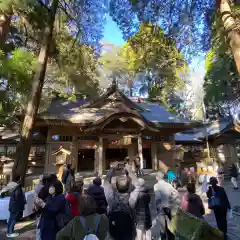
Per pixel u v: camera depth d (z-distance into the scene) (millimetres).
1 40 10898
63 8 14266
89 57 17500
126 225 3137
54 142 20047
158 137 22250
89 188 4449
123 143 19500
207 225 3369
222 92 18484
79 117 20828
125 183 3553
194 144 28797
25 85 9594
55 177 4828
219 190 5105
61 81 17203
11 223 5879
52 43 13938
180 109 34875
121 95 23219
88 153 25109
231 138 21344
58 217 3490
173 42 12422
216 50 11617
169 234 4637
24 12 11742
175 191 4820
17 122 21484
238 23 7695
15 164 9820
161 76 17891
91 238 2117
